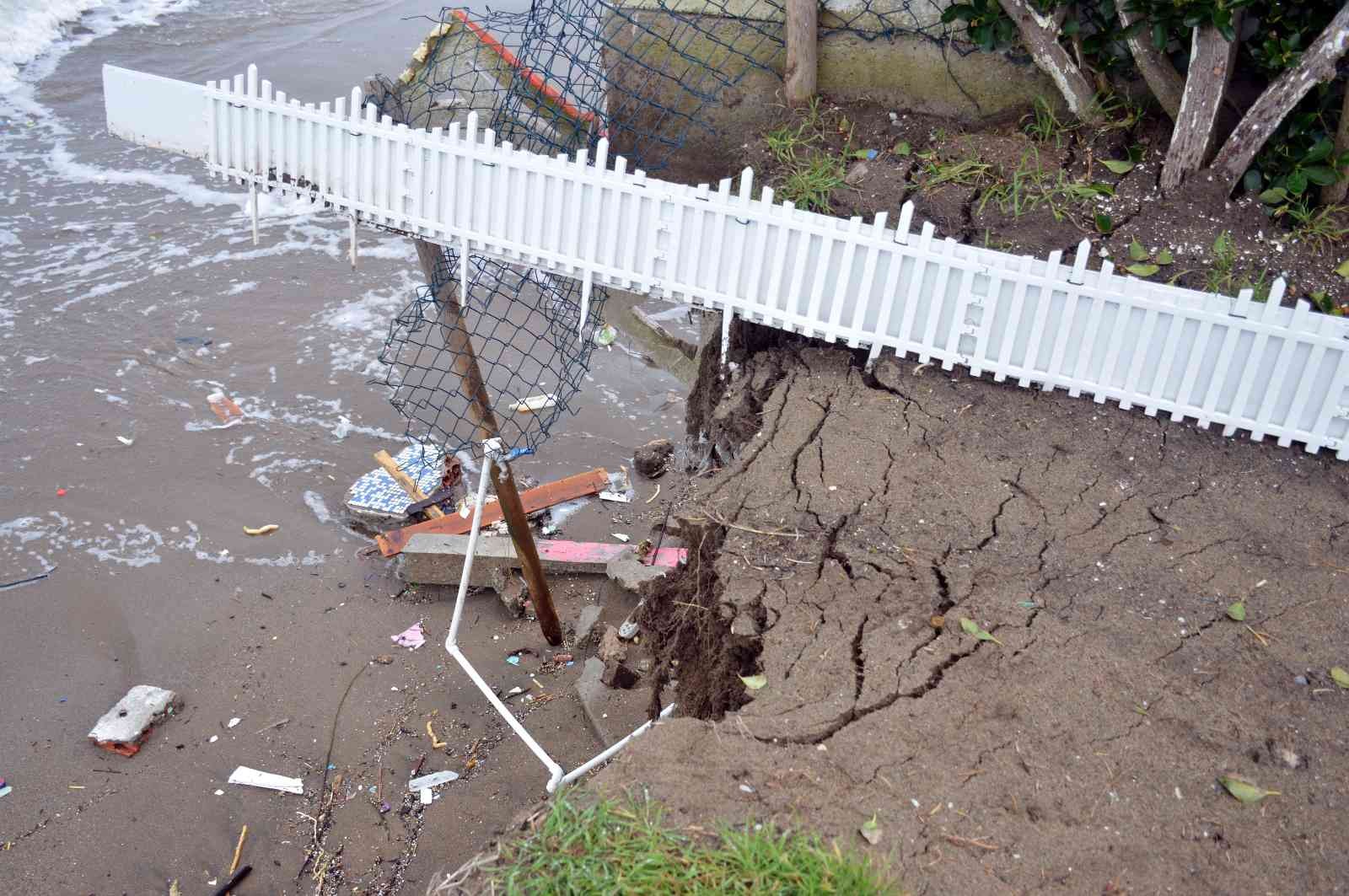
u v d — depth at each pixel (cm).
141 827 596
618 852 269
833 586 375
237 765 639
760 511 412
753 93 638
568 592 795
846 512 410
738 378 509
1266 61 516
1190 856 283
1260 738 319
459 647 740
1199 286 502
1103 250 517
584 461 922
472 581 784
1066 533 400
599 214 509
